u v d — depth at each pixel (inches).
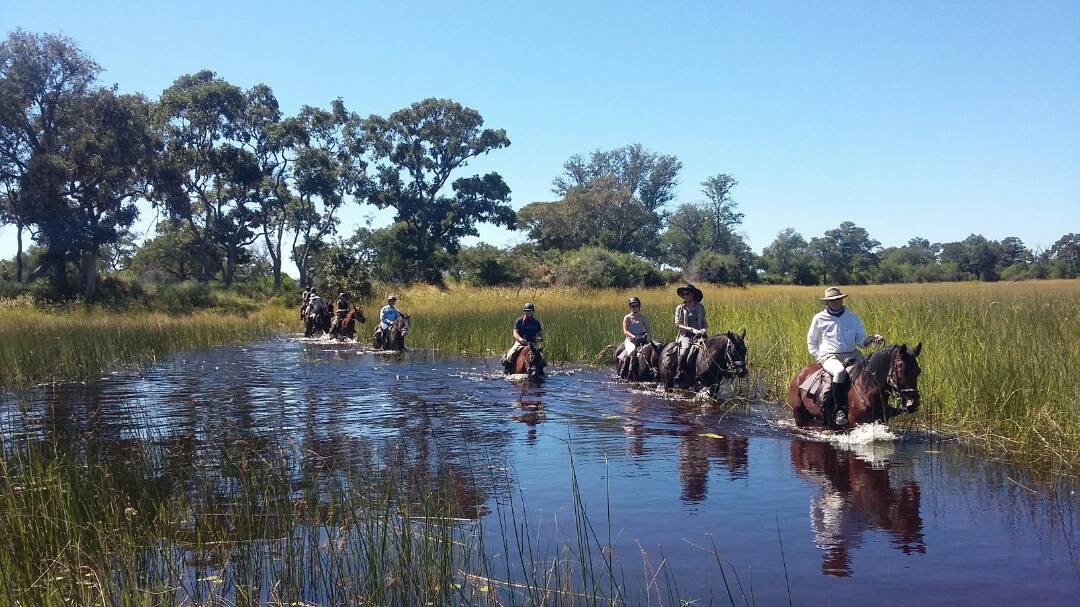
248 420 454.0
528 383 622.2
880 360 389.4
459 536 254.4
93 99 1843.0
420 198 2785.4
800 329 628.7
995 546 238.5
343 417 465.1
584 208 3412.9
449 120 2790.4
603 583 215.5
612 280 2171.5
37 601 195.0
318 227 2723.9
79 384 614.5
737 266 2541.8
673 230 4114.2
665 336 812.0
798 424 434.9
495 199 2847.0
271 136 2480.3
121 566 219.6
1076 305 671.1
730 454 366.6
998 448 363.9
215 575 219.6
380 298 1796.3
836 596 205.5
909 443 382.0
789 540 248.2
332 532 255.0
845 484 310.5
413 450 376.8
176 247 2689.5
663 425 441.7
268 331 1295.5
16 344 770.8
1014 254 4136.3
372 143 2760.8
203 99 2356.1
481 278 2420.0
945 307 645.3
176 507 276.8
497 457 362.9
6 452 343.0
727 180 4104.3
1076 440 343.0
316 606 200.7
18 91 1731.1
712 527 261.7
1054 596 202.5
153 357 805.2
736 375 521.3
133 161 1878.7
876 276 3725.4
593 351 799.1
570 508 284.4
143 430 420.2
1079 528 251.6
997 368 414.9
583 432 421.4
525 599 204.7
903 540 245.6
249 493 294.2
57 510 255.6
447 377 661.3
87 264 1836.9
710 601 203.0
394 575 217.3
